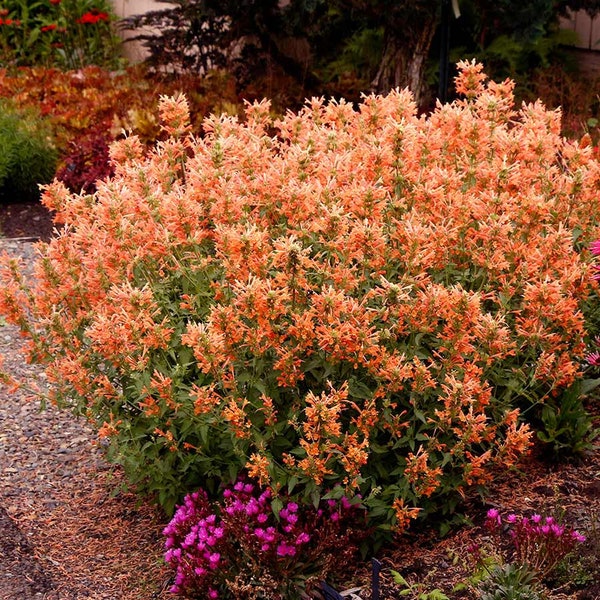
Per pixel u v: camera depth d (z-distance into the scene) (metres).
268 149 4.09
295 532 3.26
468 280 3.62
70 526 4.06
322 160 3.99
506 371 3.60
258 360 3.30
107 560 3.80
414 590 3.26
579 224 3.86
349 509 3.38
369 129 4.27
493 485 3.75
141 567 3.73
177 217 3.56
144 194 3.85
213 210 3.62
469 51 9.28
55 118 9.04
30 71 11.02
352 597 3.27
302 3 8.23
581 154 3.98
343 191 3.71
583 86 8.88
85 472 4.49
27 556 3.82
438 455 3.52
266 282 3.18
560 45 9.59
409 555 3.50
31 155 8.69
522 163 4.04
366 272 3.45
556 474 3.77
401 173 3.74
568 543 3.08
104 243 3.71
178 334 3.52
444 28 8.05
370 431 3.39
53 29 12.62
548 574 3.11
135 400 3.63
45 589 3.60
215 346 3.18
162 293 3.65
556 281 3.38
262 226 3.72
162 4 12.47
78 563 3.79
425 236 3.43
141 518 4.08
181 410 3.42
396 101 4.32
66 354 3.88
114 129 7.99
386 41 8.50
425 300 3.24
